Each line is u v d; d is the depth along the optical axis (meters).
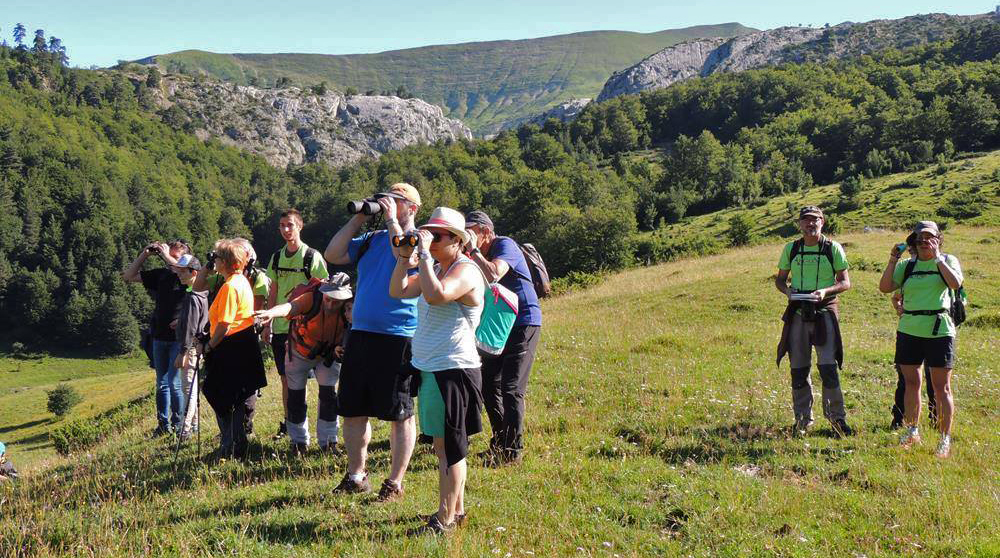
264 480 6.20
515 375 6.59
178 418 9.04
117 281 120.19
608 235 71.31
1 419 65.44
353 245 5.62
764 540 4.81
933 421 7.88
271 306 7.58
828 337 7.53
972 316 15.55
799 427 7.58
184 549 4.55
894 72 193.25
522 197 98.88
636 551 4.65
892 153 120.38
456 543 4.51
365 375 5.31
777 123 163.25
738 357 11.81
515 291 6.60
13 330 113.31
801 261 7.62
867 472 6.25
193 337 7.82
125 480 6.36
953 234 31.28
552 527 5.03
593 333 15.16
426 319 4.79
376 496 5.51
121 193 155.00
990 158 104.44
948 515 5.21
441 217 4.73
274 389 11.64
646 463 6.52
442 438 4.74
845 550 4.75
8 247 126.25
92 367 105.25
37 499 6.16
